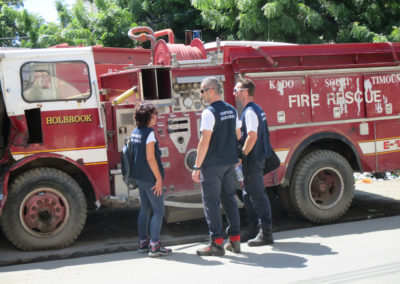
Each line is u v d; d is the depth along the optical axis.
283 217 6.63
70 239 5.23
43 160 5.28
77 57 5.32
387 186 8.68
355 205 7.24
